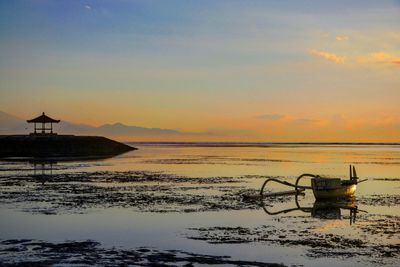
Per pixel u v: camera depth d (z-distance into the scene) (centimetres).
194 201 3148
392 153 13388
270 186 4181
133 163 7562
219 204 3033
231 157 10094
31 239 2006
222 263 1644
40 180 4516
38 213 2631
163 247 1873
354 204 3122
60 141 9794
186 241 1977
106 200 3155
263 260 1684
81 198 3247
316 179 3328
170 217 2530
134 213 2647
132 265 1608
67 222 2375
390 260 1680
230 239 2014
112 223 2355
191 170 6038
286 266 1611
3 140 9238
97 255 1738
